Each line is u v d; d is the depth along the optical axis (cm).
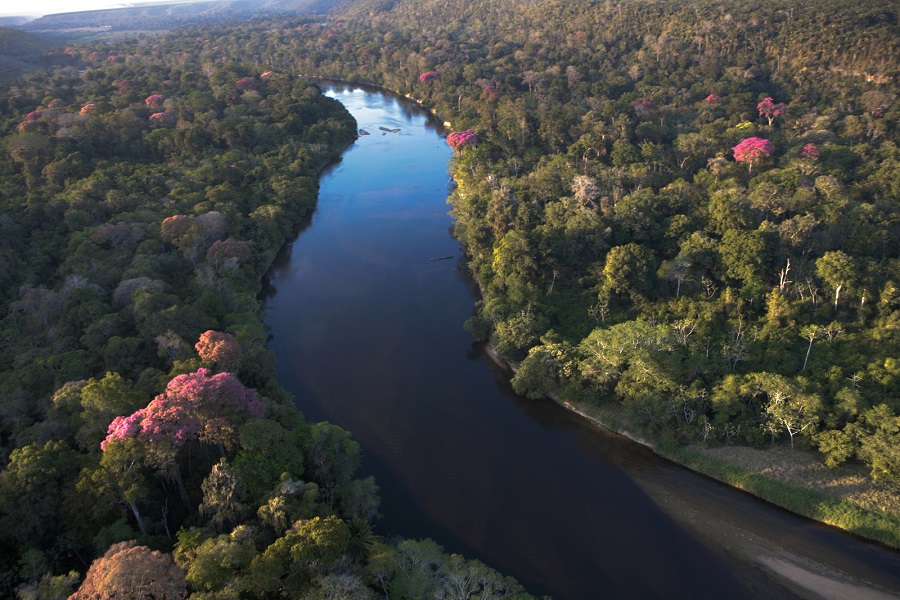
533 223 9944
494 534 5628
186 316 7425
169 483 5469
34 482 4738
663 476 6184
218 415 5309
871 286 7481
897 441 5394
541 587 5091
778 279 8138
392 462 6556
